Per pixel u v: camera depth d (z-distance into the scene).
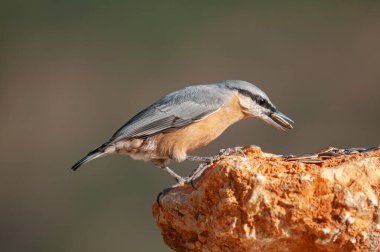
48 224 14.21
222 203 4.85
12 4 17.55
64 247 13.77
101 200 14.03
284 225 4.73
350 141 15.06
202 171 5.55
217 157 6.12
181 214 5.32
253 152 6.02
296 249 4.81
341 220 4.68
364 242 4.67
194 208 5.20
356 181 4.75
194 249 5.36
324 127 15.38
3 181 15.05
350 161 4.88
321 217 4.70
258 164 4.91
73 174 14.55
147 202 13.74
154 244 13.27
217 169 4.95
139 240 13.32
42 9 17.73
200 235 5.22
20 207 14.58
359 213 4.68
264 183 4.76
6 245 14.03
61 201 14.38
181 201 5.29
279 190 4.75
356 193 4.70
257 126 14.48
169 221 5.46
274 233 4.75
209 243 5.19
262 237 4.79
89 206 14.07
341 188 4.71
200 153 13.92
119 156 14.38
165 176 13.86
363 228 4.68
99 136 15.84
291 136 14.83
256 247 4.84
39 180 15.04
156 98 16.33
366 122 15.49
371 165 4.82
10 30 17.36
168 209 5.38
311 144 14.93
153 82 16.59
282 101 16.05
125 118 16.02
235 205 4.81
